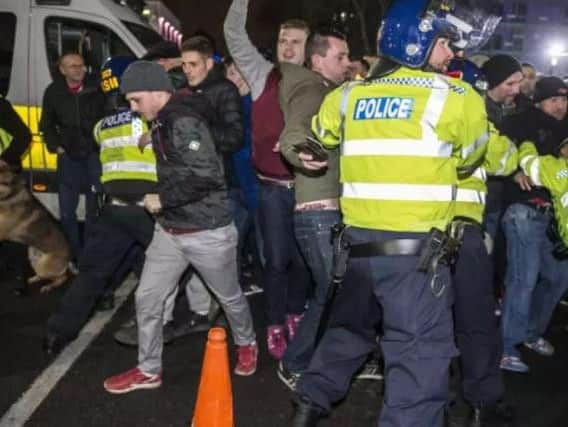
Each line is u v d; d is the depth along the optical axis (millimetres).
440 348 2762
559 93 4211
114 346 4648
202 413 2896
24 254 5637
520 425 3762
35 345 4652
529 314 4543
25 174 6391
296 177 3707
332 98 2953
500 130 4289
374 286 2820
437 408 2762
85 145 5824
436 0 2682
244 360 4207
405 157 2686
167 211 3689
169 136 3510
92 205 6051
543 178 3760
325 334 3287
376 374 4133
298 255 4289
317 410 3256
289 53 4043
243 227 5297
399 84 2734
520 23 46156
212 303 4820
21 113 6391
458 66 3549
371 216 2771
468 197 3131
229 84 4461
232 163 5043
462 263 3162
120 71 4156
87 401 3885
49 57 6434
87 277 4453
